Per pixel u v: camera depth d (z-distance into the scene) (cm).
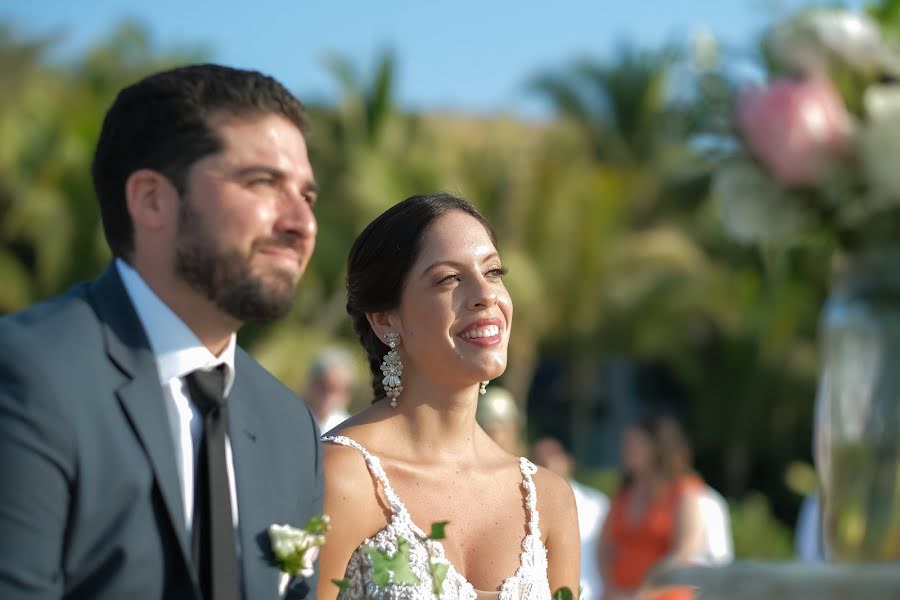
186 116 262
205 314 270
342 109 2728
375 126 2747
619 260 2781
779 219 249
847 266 252
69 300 270
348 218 2467
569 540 381
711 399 3073
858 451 246
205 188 261
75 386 252
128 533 251
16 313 268
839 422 250
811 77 244
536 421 3291
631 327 2914
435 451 370
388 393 373
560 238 2695
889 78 244
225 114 263
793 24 244
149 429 260
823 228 250
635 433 782
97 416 254
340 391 784
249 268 261
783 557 1658
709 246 2947
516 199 2664
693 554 750
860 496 245
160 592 254
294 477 297
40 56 2577
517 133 2781
